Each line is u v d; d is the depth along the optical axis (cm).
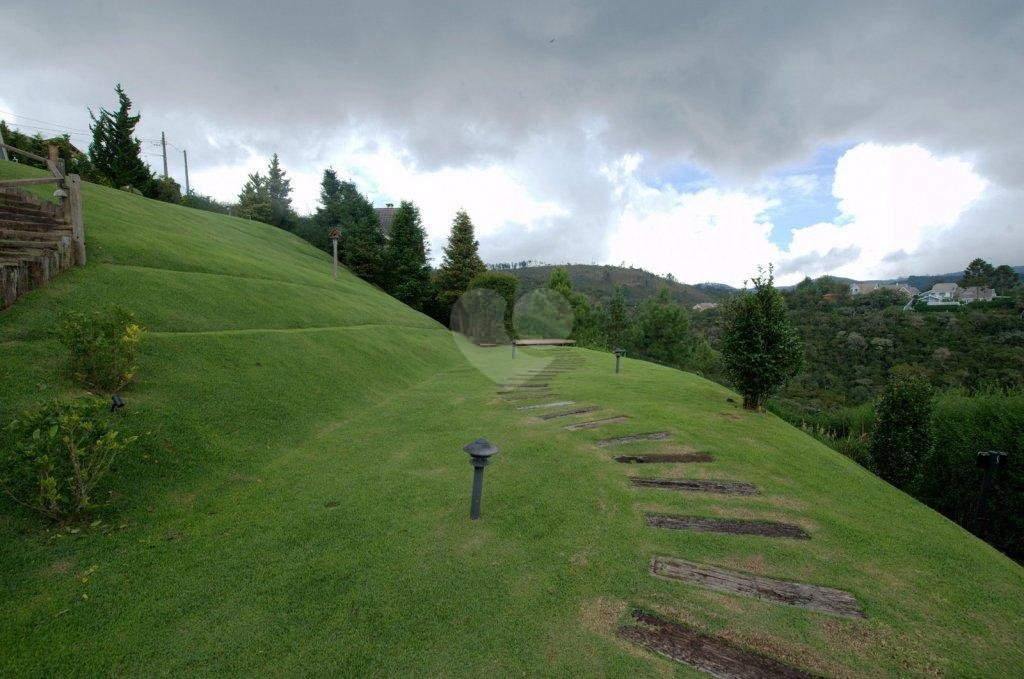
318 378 839
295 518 399
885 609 304
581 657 247
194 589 295
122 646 244
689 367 3195
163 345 688
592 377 1195
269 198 3800
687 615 286
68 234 838
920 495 739
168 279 966
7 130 2203
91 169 2539
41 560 307
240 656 241
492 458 566
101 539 339
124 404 508
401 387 996
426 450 590
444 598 295
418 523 397
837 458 676
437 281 2855
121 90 2770
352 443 610
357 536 372
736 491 494
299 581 309
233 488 452
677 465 562
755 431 730
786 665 248
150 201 2056
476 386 1039
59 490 357
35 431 331
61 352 560
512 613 282
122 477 412
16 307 623
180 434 507
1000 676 249
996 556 403
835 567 355
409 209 2942
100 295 757
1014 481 637
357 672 233
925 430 682
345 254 2964
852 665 251
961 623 295
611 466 549
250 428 584
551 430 688
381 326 1488
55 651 237
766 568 347
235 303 1030
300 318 1162
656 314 3145
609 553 357
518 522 404
